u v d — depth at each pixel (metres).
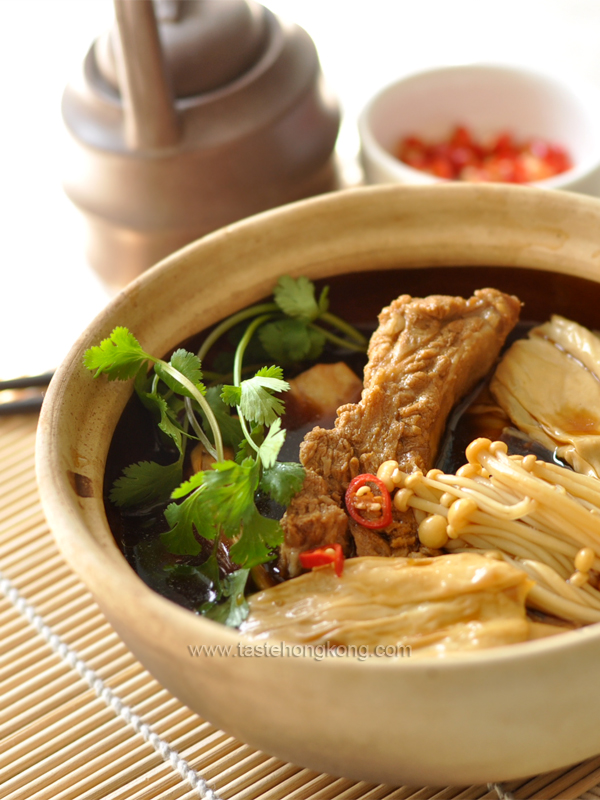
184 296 0.37
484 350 0.37
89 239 0.47
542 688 0.28
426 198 0.38
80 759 0.34
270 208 0.45
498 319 0.38
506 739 0.29
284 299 0.38
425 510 0.34
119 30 0.41
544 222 0.38
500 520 0.33
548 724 0.29
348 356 0.39
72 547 0.30
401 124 0.52
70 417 0.33
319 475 0.34
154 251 0.45
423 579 0.32
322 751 0.30
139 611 0.29
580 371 0.37
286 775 0.34
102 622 0.38
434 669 0.28
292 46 0.46
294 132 0.45
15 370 0.46
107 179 0.44
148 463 0.34
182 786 0.34
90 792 0.34
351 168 0.53
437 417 0.36
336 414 0.37
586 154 0.50
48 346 0.47
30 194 0.57
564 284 0.38
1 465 0.42
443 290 0.40
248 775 0.34
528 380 0.37
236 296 0.38
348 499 0.34
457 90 0.51
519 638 0.30
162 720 0.35
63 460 0.32
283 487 0.33
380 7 0.73
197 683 0.30
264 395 0.34
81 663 0.37
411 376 0.36
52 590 0.39
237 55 0.44
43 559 0.40
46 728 0.35
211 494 0.32
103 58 0.45
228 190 0.44
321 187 0.47
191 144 0.43
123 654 0.37
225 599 0.33
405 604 0.31
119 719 0.35
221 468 0.32
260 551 0.32
